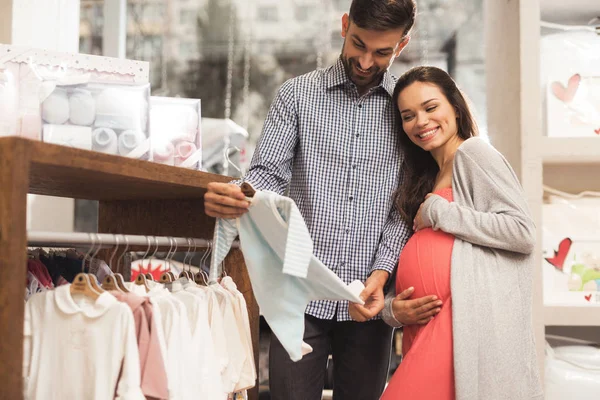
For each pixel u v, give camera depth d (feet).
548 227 7.80
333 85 6.58
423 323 5.86
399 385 5.68
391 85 6.79
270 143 6.49
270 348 6.61
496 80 8.54
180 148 5.74
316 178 6.50
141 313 4.21
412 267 5.99
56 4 9.15
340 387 6.73
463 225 5.68
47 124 4.75
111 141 4.95
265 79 12.84
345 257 6.48
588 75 7.78
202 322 4.74
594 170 8.46
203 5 12.78
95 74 5.18
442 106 6.26
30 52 4.87
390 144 6.64
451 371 5.53
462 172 5.94
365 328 6.49
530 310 5.76
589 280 7.69
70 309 4.24
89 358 4.15
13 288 3.52
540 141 7.43
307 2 12.75
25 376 4.28
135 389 4.01
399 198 6.56
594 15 8.36
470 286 5.58
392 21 5.82
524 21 7.48
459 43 12.18
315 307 6.41
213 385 4.74
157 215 6.23
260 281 5.04
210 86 12.84
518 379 5.50
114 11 10.94
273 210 4.66
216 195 4.89
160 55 12.79
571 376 7.43
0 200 3.55
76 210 11.06
